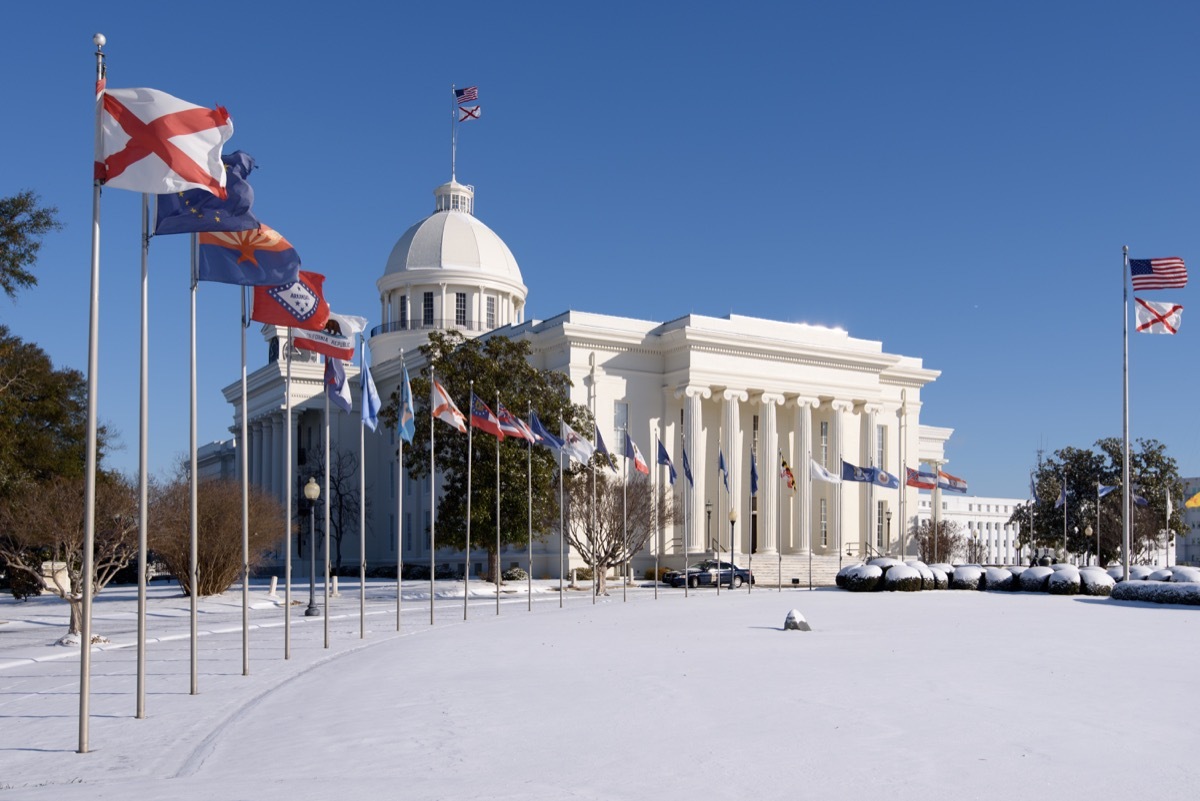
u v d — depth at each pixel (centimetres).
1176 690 1745
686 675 1958
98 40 1538
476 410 3884
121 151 1534
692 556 6775
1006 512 11869
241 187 1784
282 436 9025
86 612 1400
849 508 7738
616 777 1121
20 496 4072
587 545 5934
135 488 4125
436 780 1122
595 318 7212
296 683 2019
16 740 1471
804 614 3700
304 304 2378
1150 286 4506
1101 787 1062
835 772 1130
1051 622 3325
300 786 1103
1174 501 8669
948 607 4109
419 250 9238
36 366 5444
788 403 7600
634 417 7125
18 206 3475
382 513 8631
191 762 1302
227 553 5138
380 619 3734
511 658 2309
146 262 1672
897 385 8438
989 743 1287
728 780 1098
